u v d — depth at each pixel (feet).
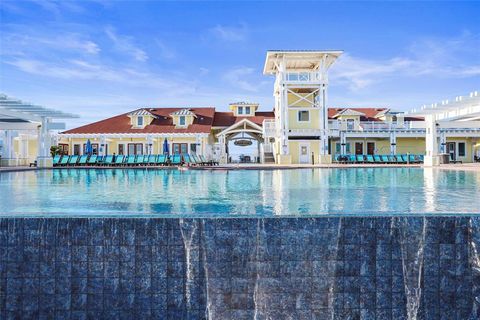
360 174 62.85
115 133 121.70
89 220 19.01
